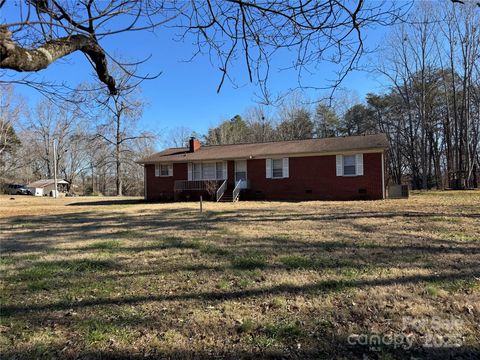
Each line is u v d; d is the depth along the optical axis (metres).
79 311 3.57
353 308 3.41
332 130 39.66
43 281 4.58
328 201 17.11
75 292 4.14
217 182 21.50
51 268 5.23
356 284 4.06
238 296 3.84
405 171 40.69
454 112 27.88
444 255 5.24
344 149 18.14
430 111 31.25
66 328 3.20
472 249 5.56
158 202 21.28
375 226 8.20
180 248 6.37
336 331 2.96
